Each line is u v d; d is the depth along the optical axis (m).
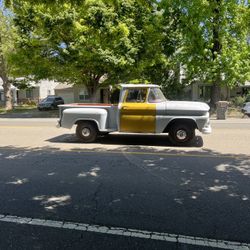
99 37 24.34
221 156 8.91
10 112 32.56
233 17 24.08
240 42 24.47
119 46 24.42
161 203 5.33
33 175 7.13
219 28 24.08
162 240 4.07
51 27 24.31
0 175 7.16
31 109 37.28
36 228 4.44
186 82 30.44
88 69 26.94
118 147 10.53
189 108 10.59
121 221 4.64
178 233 4.26
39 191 6.03
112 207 5.18
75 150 10.05
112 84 27.70
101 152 9.66
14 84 38.19
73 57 24.73
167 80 30.20
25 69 27.05
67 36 25.44
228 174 7.03
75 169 7.59
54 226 4.50
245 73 23.77
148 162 8.24
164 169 7.50
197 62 24.66
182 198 5.55
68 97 44.62
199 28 23.61
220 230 4.34
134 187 6.18
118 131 11.23
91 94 29.12
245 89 38.25
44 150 10.12
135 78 27.02
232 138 12.19
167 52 27.12
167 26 26.30
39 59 26.52
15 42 26.45
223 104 20.81
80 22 24.05
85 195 5.77
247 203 5.30
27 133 14.37
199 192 5.85
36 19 24.42
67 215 4.88
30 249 3.87
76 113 11.52
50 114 28.95
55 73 27.09
